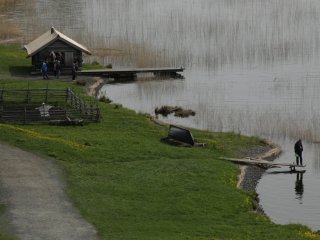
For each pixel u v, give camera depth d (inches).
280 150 2396.7
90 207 1651.1
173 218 1641.2
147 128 2436.0
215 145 2301.9
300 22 4522.6
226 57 3850.9
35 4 5255.9
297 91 3248.0
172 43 4074.8
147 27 4443.9
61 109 2514.8
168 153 2146.9
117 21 4643.2
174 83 3420.3
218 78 3518.7
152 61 3718.0
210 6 5068.9
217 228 1581.0
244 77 3528.5
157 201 1745.8
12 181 1793.8
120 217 1609.3
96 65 3592.5
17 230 1480.1
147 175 1929.1
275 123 2694.4
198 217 1657.2
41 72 3277.6
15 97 2669.8
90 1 5408.5
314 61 3806.6
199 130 2551.7
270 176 2148.1
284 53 3922.2
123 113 2610.7
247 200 1812.3
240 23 4495.6
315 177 2155.5
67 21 4653.1
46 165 1935.3
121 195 1765.5
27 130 2255.2
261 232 1582.2
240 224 1642.5
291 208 1911.9
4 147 2062.0
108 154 2079.2
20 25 4483.3
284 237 1551.4
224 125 2696.9
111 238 1460.4
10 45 3895.2
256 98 3129.9
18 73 3257.9
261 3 5108.3
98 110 2476.6
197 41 4131.4
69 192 1740.9
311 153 2397.9
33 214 1579.7
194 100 3102.9
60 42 3316.9
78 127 2383.1
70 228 1508.4
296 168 2228.1
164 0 5403.5
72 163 1977.1
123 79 3467.0
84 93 2950.3
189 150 2212.1
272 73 3599.9
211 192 1840.6
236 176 2048.5
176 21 4569.4
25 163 1936.5
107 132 2341.3
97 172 1921.8
